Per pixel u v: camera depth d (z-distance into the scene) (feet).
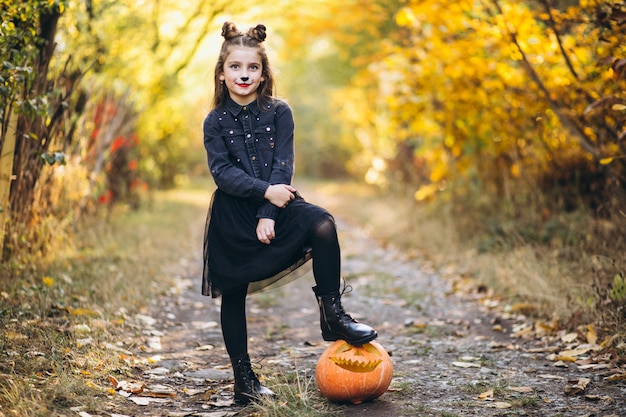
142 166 38.65
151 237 28.35
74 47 26.84
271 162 11.11
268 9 40.91
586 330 15.31
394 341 16.16
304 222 10.57
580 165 24.44
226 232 10.93
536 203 25.14
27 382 11.01
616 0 16.81
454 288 21.68
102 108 27.86
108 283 18.94
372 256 28.84
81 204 25.05
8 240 18.38
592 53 20.62
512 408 11.18
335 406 11.25
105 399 11.25
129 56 35.94
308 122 88.28
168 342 15.71
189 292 21.29
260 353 15.01
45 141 19.51
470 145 27.04
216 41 46.57
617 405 11.18
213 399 11.84
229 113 11.23
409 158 42.68
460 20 21.84
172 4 38.17
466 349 15.24
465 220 28.48
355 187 62.23
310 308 19.88
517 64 22.70
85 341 13.71
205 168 73.00
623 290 15.58
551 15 18.75
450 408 11.22
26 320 14.35
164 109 40.22
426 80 24.85
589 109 15.46
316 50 66.49
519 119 23.88
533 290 18.78
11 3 15.70
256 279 10.73
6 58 15.52
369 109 44.42
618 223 20.31
